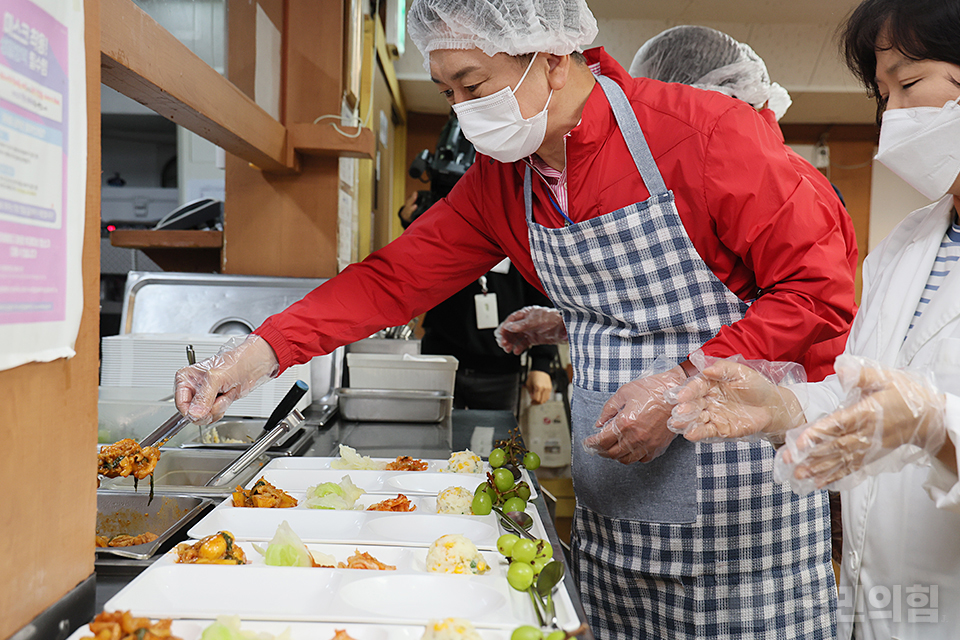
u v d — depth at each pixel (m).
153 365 1.89
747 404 0.87
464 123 1.12
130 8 1.02
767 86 2.04
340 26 2.17
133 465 1.17
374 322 1.36
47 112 0.61
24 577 0.62
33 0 0.58
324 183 2.27
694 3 4.02
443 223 1.40
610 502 1.30
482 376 2.88
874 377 0.73
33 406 0.63
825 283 1.02
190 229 2.52
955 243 1.10
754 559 1.23
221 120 1.45
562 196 1.25
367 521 1.01
